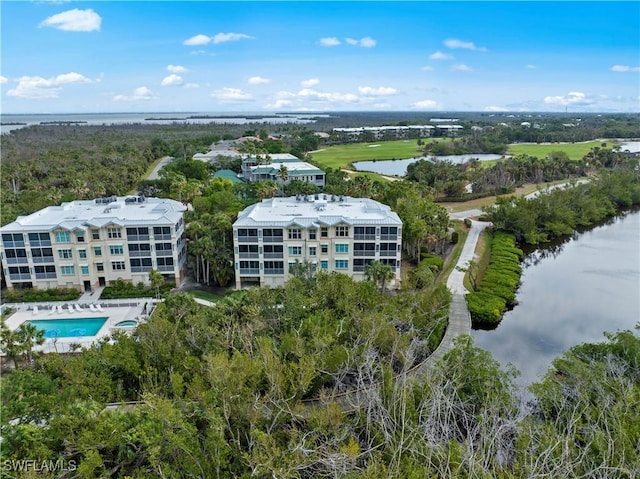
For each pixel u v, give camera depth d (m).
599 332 59.88
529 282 78.06
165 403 30.05
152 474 27.92
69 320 58.22
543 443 28.27
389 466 27.45
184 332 44.03
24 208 96.94
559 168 160.00
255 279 68.94
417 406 34.28
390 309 48.38
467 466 26.91
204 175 137.00
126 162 157.00
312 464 28.98
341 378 38.91
